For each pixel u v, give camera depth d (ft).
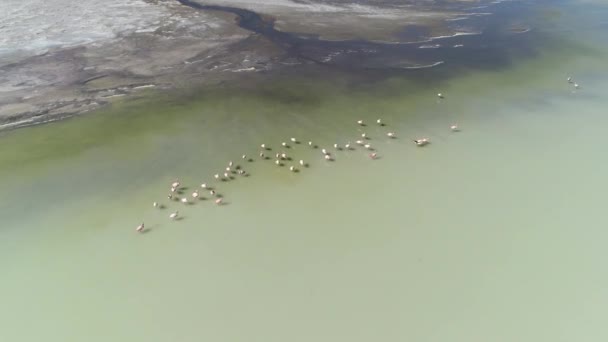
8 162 69.87
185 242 57.26
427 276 54.24
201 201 64.13
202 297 50.37
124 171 69.56
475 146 80.33
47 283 50.98
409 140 81.35
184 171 70.23
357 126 85.05
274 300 50.44
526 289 53.01
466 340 47.09
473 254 57.57
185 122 83.56
